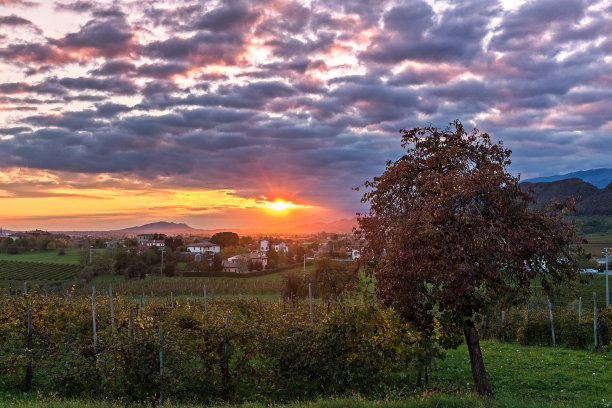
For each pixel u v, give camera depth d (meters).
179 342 15.06
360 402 11.93
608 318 25.59
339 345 14.95
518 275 12.52
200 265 124.75
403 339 15.38
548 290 13.23
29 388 15.37
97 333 18.75
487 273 11.81
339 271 44.56
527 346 26.64
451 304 12.42
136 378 13.95
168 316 20.64
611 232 182.25
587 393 15.40
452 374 18.05
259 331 15.41
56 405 11.85
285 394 14.85
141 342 14.27
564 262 13.07
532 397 14.91
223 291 86.38
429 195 13.23
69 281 102.19
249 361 15.83
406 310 12.98
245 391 15.23
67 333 18.36
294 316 17.52
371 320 15.13
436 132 14.74
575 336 26.05
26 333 17.20
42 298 22.73
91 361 14.42
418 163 14.45
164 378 13.92
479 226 12.18
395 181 14.48
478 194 12.91
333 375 14.73
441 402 11.75
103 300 28.59
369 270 14.96
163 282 95.56
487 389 13.48
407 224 12.88
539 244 12.41
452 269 11.76
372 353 15.02
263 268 136.25
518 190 12.90
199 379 14.55
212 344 14.86
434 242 12.09
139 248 178.38
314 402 12.71
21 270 122.12
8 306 20.20
